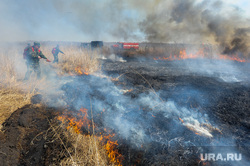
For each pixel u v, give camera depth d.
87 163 2.27
